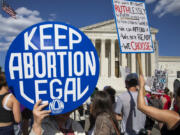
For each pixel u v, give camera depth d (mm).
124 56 51500
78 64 2143
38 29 2047
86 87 2178
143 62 51594
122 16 4191
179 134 2268
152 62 51375
